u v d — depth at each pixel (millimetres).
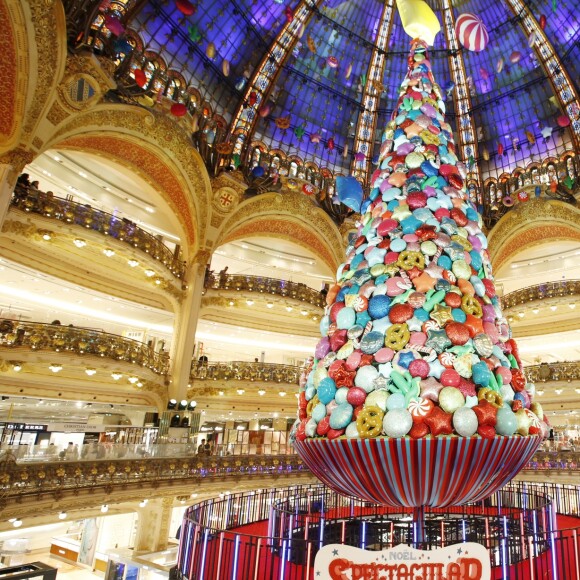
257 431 26344
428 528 7648
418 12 7000
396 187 5770
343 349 4938
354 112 25141
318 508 10703
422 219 5363
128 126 17641
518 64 22562
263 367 21844
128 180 20906
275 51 21734
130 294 18906
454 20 22859
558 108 22500
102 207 21062
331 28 22547
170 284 20156
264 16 20516
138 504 17344
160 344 26172
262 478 17906
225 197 21828
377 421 4293
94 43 15344
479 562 3895
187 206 21078
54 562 20141
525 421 4566
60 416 20906
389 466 4336
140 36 17516
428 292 4887
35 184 15133
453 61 23781
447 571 3861
